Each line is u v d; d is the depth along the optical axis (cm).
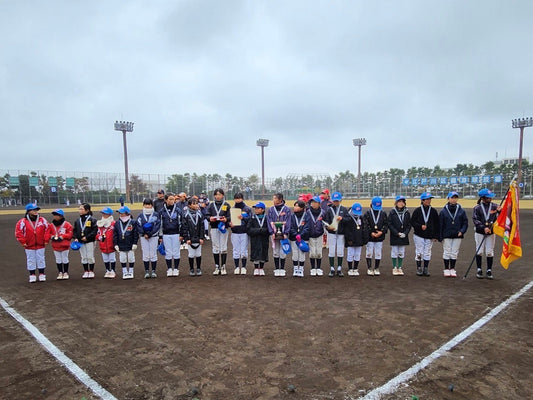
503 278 757
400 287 686
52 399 311
